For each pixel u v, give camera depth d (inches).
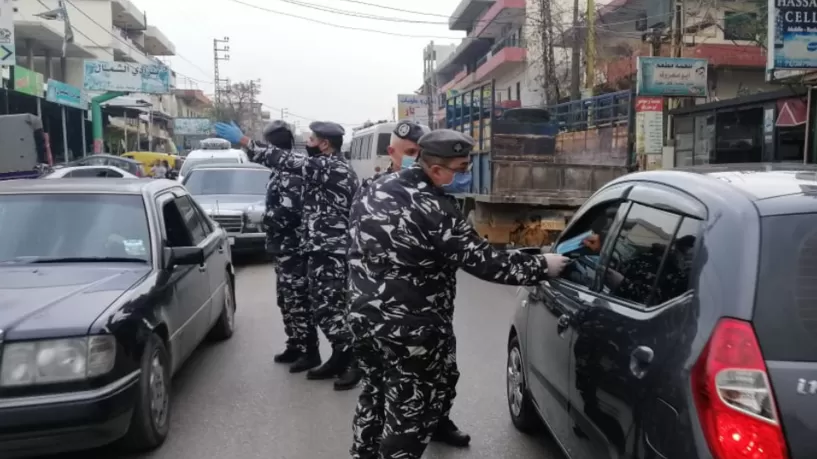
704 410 86.4
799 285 88.0
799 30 454.3
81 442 148.2
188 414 197.3
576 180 498.9
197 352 262.4
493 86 503.2
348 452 171.3
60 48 1456.7
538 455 169.9
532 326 169.2
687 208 107.5
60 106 1240.8
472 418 194.9
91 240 195.6
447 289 129.7
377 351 128.6
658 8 948.6
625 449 104.5
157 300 177.0
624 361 107.3
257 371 238.1
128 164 967.6
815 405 82.0
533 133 550.0
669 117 792.9
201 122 2346.2
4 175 563.5
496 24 1584.6
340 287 218.4
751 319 86.5
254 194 513.3
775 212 93.5
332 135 213.3
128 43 1924.2
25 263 187.9
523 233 494.3
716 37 957.8
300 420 192.5
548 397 152.7
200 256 199.6
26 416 141.3
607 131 552.7
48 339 145.1
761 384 83.4
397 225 122.7
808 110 536.7
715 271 92.8
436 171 124.8
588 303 131.2
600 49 1165.7
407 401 126.1
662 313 101.3
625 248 126.0
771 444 81.5
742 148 692.1
